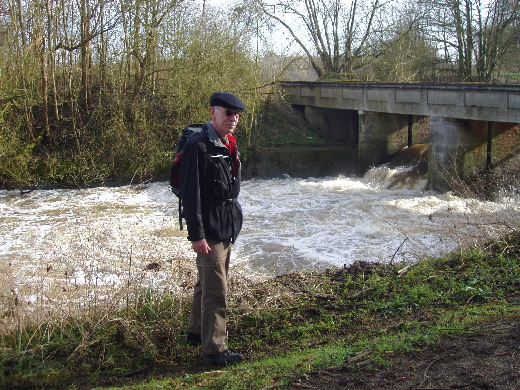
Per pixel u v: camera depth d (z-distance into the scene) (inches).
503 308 188.7
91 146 773.3
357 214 562.3
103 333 199.6
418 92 693.9
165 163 773.9
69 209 609.6
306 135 924.0
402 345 155.3
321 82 909.8
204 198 165.6
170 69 788.0
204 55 791.1
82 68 829.8
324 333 197.6
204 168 163.2
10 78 706.2
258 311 211.2
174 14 780.0
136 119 780.6
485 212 392.8
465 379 129.0
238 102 165.8
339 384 135.3
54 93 780.0
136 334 195.9
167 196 676.7
